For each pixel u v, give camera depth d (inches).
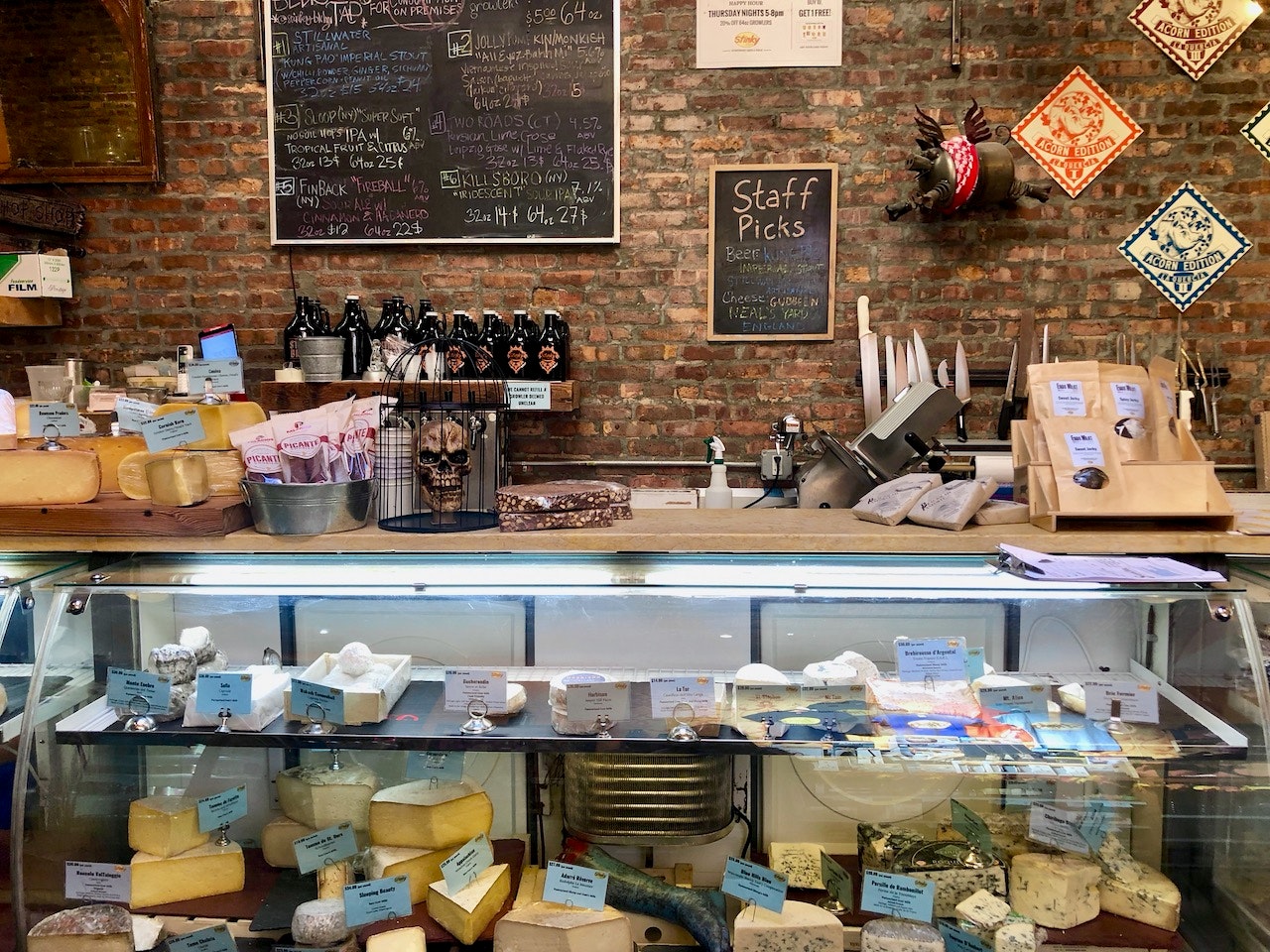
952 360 125.8
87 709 70.4
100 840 69.5
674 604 71.7
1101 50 121.6
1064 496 78.7
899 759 66.6
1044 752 66.6
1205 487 78.5
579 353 128.1
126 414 83.7
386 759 70.4
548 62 123.4
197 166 127.7
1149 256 122.9
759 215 125.1
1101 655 70.2
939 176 114.4
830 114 123.6
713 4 122.3
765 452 120.9
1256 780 65.2
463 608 72.8
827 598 70.5
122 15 124.5
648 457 129.0
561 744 67.2
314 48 124.5
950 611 70.2
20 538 74.0
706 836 71.4
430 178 125.6
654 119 124.6
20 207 117.7
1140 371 84.1
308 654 74.2
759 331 126.3
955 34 121.2
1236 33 120.3
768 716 69.6
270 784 71.0
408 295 128.2
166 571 73.2
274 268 128.6
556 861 68.0
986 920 66.6
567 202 125.3
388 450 83.7
